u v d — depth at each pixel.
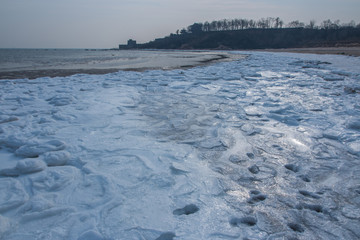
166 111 5.14
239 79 9.78
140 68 15.48
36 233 1.81
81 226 1.89
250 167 2.88
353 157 3.12
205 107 5.48
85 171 2.70
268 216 2.05
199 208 2.13
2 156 3.09
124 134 3.80
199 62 21.34
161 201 2.21
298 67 14.22
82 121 4.37
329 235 1.84
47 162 2.85
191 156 3.10
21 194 2.27
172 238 1.80
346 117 4.64
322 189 2.44
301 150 3.32
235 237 1.81
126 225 1.90
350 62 16.30
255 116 4.83
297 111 5.11
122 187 2.40
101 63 21.22
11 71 13.35
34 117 4.66
